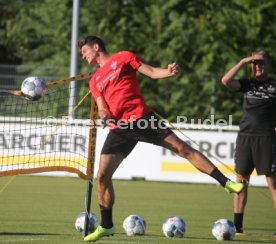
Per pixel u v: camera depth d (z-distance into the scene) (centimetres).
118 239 3225
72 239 3169
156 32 10288
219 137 6619
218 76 9331
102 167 2917
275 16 10275
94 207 4656
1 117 6241
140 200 5209
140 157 6844
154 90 9575
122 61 2866
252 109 3509
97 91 2909
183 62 9931
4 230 3475
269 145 3491
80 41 2956
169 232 3328
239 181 3550
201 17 10138
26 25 11400
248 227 3934
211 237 3394
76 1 7406
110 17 10369
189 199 5419
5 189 5756
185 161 6800
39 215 4156
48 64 10300
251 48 10075
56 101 6231
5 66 7925
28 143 6094
